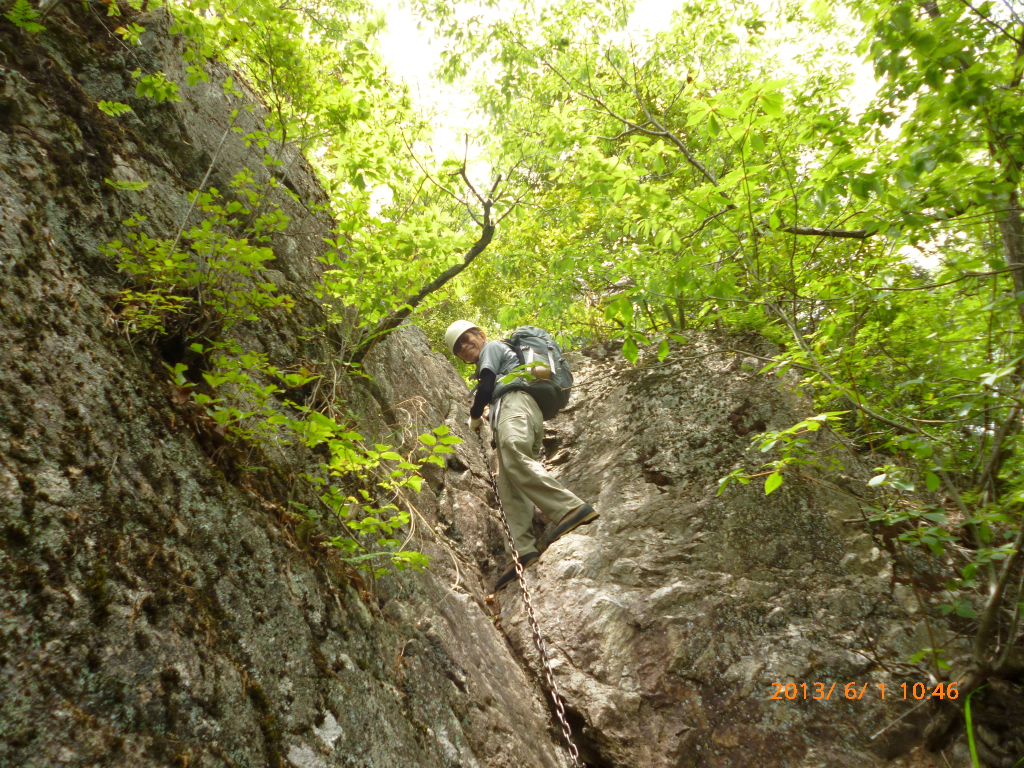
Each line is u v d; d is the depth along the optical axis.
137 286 2.24
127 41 3.17
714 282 3.09
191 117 3.38
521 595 3.97
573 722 3.33
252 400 2.63
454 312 9.78
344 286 2.91
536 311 6.42
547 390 4.07
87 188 2.34
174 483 1.85
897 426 2.93
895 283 3.05
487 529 4.32
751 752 3.03
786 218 2.90
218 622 1.70
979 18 2.27
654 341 5.60
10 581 1.24
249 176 2.78
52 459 1.50
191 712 1.43
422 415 4.45
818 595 3.54
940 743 2.86
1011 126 2.26
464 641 3.08
